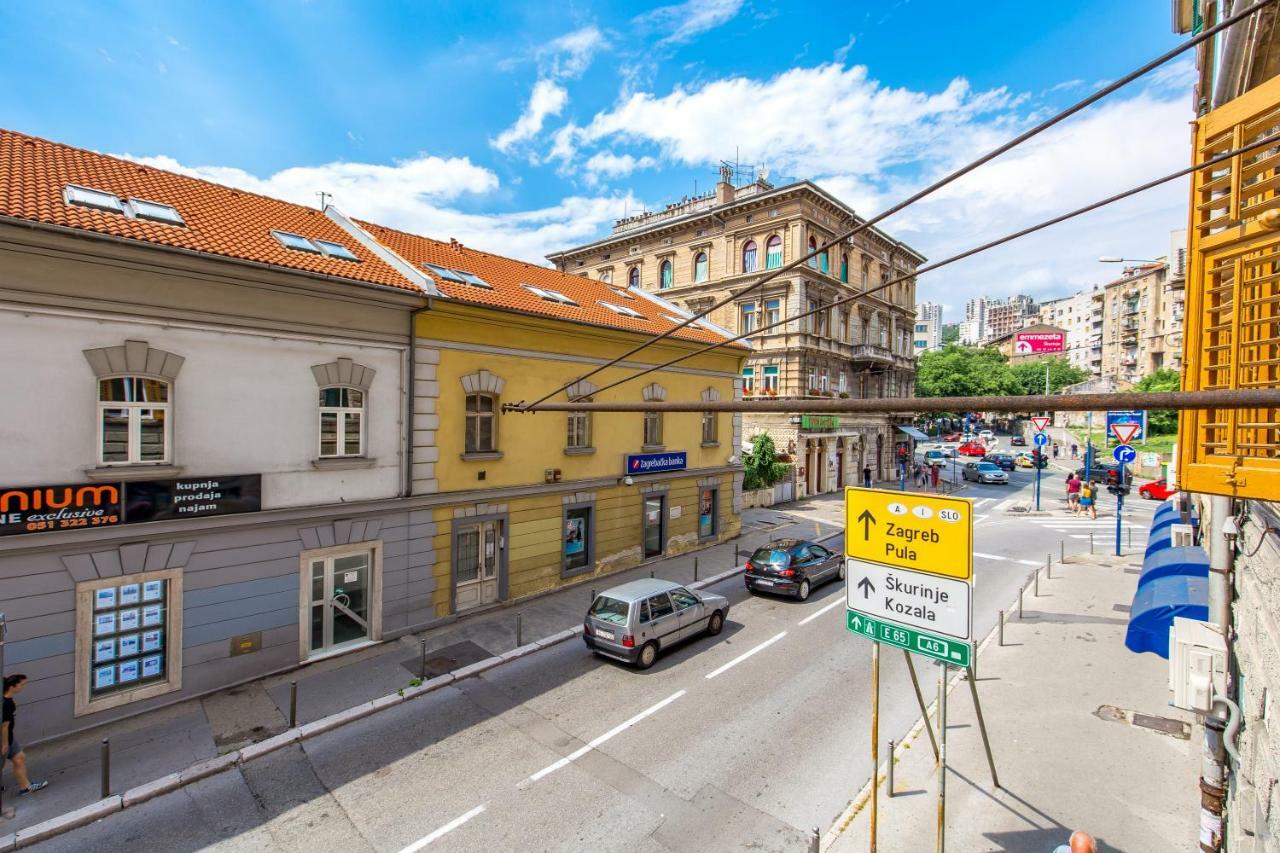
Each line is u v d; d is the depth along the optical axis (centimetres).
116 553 970
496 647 1283
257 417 1120
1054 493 3809
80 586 941
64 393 931
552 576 1655
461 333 1424
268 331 1129
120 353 974
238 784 836
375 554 1289
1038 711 1020
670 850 715
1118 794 801
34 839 721
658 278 3856
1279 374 393
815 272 3316
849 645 1320
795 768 870
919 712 1024
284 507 1149
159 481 1002
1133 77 312
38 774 837
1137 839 717
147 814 774
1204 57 700
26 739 898
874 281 4053
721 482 2258
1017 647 1299
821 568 1709
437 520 1389
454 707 1050
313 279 1141
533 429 1594
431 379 1366
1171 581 976
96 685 966
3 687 759
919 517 589
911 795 805
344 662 1199
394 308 1296
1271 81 375
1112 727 968
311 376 1188
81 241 911
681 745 929
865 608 629
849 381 3850
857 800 799
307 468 1184
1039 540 2434
